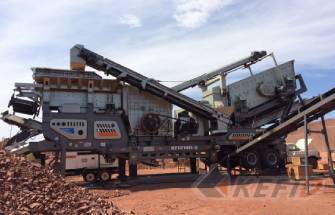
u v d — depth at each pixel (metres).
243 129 23.48
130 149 20.34
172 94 22.00
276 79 25.88
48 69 19.59
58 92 19.75
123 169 20.83
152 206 11.85
